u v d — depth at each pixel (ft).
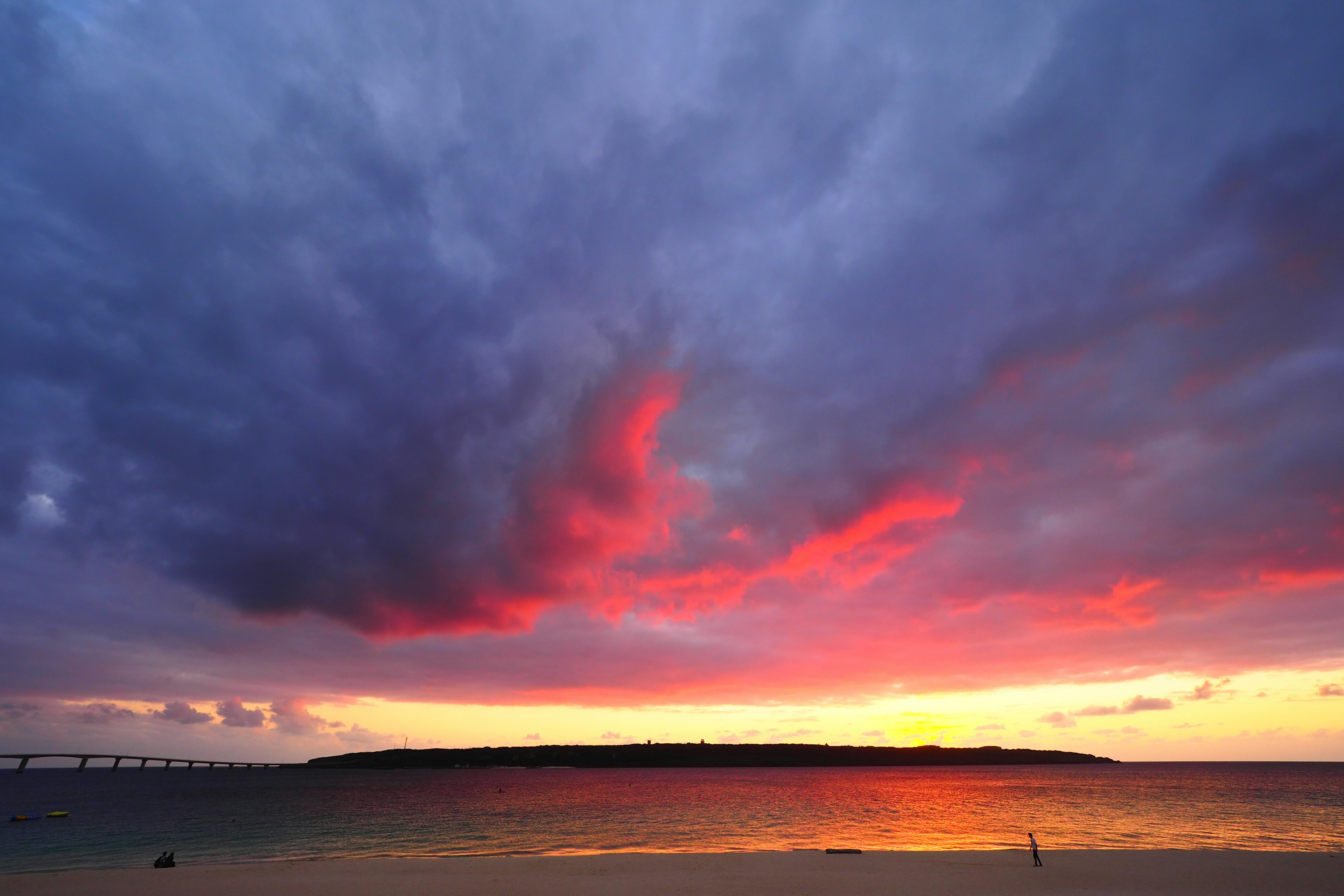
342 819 289.12
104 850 193.88
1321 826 251.60
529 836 221.46
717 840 207.92
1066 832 228.63
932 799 407.85
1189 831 233.76
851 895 107.04
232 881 118.62
